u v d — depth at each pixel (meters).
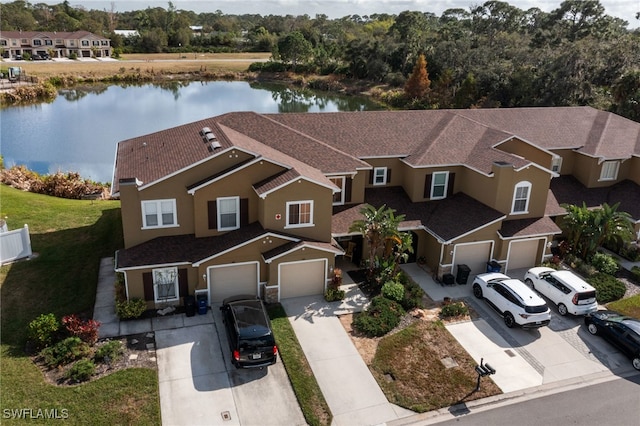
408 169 28.78
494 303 23.30
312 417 16.44
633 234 28.52
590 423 16.78
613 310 24.08
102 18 189.00
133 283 21.25
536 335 21.78
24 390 16.58
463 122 31.89
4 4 163.62
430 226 26.75
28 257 25.70
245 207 23.19
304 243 22.67
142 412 16.12
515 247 27.23
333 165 26.70
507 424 16.61
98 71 109.00
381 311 22.11
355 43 109.62
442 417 16.84
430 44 101.06
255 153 22.91
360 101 94.31
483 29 133.12
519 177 26.44
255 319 19.03
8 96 80.62
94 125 67.56
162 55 144.50
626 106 49.16
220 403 16.86
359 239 27.19
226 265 22.20
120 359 18.56
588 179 32.44
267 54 154.62
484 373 17.48
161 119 72.94
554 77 69.25
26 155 52.00
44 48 123.38
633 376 19.38
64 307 21.69
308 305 23.09
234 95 97.75
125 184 21.16
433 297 24.53
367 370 18.89
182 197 22.23
